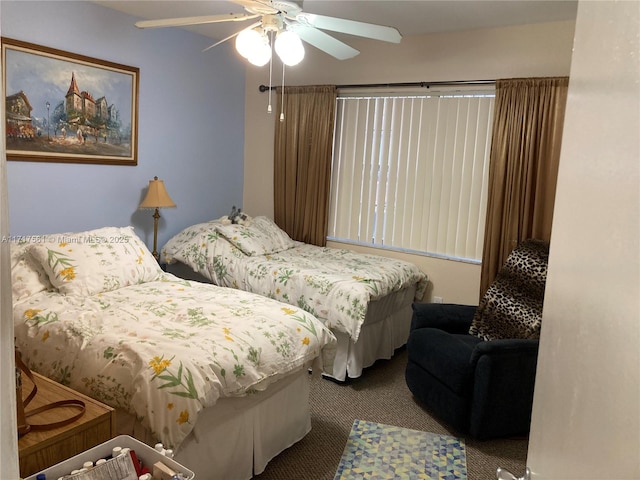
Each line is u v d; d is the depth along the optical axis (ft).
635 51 1.75
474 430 8.87
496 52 12.33
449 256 13.53
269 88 14.73
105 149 12.10
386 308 12.31
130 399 6.15
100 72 11.75
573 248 2.43
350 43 14.23
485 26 12.22
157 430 5.92
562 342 2.51
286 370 7.66
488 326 10.33
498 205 12.23
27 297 8.82
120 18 12.09
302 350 8.05
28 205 10.73
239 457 7.31
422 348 10.00
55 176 11.16
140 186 13.16
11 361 1.64
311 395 10.66
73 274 9.23
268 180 16.10
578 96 2.52
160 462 5.08
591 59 2.32
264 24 7.88
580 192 2.37
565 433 2.35
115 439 5.29
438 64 13.11
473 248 13.17
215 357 6.70
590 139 2.25
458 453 8.70
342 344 11.18
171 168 13.99
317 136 14.71
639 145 1.66
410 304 13.61
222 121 15.40
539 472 2.88
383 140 14.16
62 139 11.16
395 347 12.98
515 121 11.90
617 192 1.85
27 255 9.50
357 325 10.66
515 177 12.03
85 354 6.82
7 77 10.05
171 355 6.50
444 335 10.05
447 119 13.16
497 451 8.82
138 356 6.46
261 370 7.23
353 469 8.11
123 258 10.25
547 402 2.77
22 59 10.27
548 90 11.51
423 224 13.84
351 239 15.07
